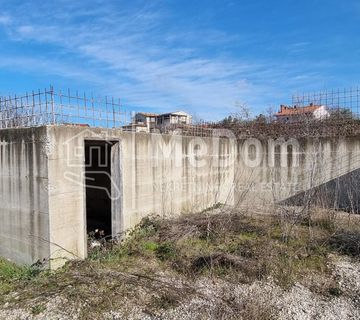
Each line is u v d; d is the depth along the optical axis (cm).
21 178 528
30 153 511
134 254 566
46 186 491
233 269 502
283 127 1108
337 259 542
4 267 536
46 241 496
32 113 545
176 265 520
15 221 543
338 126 1038
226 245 603
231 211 792
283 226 680
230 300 413
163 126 1039
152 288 438
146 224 687
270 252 549
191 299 414
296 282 469
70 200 523
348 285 457
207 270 498
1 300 418
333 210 772
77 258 532
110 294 421
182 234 642
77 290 429
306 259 538
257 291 439
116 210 641
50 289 436
